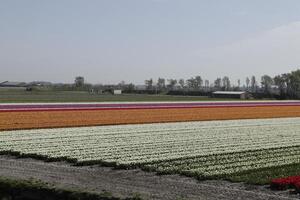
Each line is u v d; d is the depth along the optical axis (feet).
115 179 123.03
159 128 255.50
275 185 115.65
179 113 340.59
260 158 164.25
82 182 116.88
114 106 375.86
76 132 228.84
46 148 176.35
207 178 126.72
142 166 143.23
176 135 226.79
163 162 152.05
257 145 198.59
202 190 111.86
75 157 156.76
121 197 85.87
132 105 396.16
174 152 173.78
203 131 246.88
